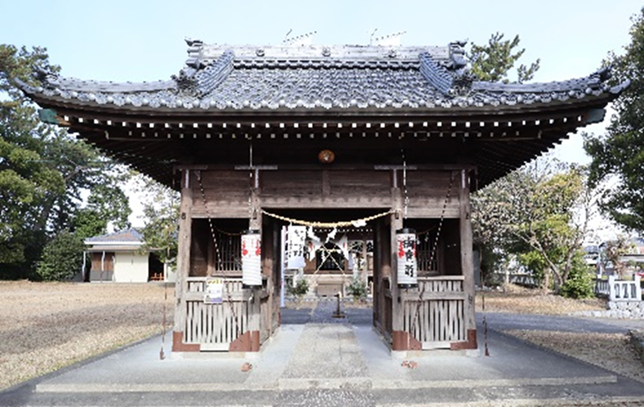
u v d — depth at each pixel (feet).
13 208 104.73
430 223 33.06
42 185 107.96
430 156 27.66
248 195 26.66
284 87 31.96
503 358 25.12
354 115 22.34
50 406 18.39
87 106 21.62
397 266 25.36
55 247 120.06
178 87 25.84
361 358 25.39
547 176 75.56
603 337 37.63
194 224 29.63
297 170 26.81
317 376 21.22
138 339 34.30
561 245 73.56
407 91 31.32
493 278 98.32
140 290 95.09
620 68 54.60
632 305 59.00
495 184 78.13
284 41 41.68
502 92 27.40
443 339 25.79
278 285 35.63
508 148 27.78
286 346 29.37
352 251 75.61
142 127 23.49
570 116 22.31
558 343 34.45
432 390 20.06
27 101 110.93
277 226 35.45
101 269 127.75
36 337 36.99
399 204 26.58
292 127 23.21
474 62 85.35
